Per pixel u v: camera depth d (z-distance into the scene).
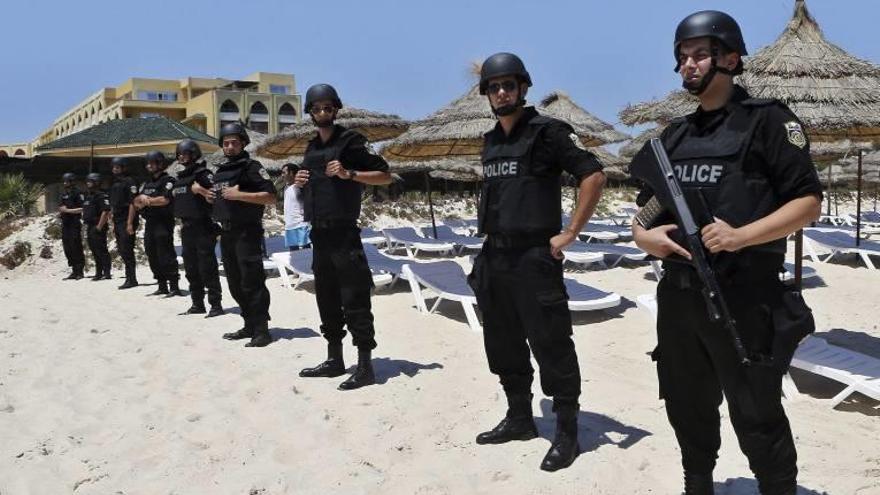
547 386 3.69
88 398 5.27
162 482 3.72
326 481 3.65
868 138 8.12
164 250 10.21
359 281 5.17
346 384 5.16
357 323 5.16
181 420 4.66
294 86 74.88
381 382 5.31
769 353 2.44
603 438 4.03
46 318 8.78
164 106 69.50
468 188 29.19
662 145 2.62
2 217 18.48
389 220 22.38
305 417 4.61
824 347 5.23
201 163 8.39
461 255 14.41
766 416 2.53
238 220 6.61
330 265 5.25
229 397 5.17
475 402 4.80
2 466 3.98
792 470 2.58
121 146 26.31
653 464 3.66
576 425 3.73
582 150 3.52
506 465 3.72
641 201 2.79
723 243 2.35
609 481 3.46
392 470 3.77
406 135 12.59
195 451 4.13
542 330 3.63
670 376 2.78
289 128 11.30
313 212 5.19
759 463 2.58
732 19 2.53
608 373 5.46
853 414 4.48
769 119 2.44
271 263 10.91
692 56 2.51
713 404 2.82
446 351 6.29
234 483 3.67
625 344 6.45
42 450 4.19
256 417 4.70
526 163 3.60
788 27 7.66
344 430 4.37
